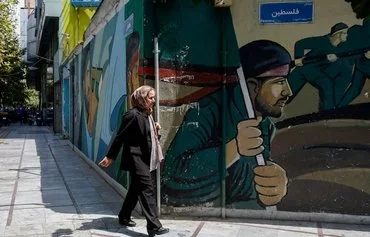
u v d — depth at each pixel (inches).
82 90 565.0
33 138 956.6
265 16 249.6
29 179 403.2
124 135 231.6
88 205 298.0
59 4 1183.6
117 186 338.3
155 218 229.3
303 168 251.3
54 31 1355.8
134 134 231.1
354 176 247.9
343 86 246.4
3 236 231.6
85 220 260.1
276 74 250.4
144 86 236.7
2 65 1014.4
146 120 232.4
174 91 257.1
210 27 254.2
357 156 247.1
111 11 360.5
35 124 1873.8
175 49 256.5
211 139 257.4
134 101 235.3
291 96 249.9
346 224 248.8
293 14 247.4
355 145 247.1
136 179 229.9
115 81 346.3
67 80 912.9
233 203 257.9
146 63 256.7
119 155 332.2
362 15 126.1
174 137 258.7
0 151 666.8
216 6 249.6
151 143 232.1
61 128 1109.1
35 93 3444.9
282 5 248.1
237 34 252.2
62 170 459.5
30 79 2513.5
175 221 253.3
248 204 256.5
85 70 535.2
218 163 257.8
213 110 256.7
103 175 402.6
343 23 244.5
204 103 256.8
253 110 253.3
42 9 1417.3
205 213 259.6
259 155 253.9
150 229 227.6
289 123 251.0
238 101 254.2
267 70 251.0
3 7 776.9
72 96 704.4
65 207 292.4
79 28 784.9
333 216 250.5
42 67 2027.6
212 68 255.1
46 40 1614.2
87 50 518.9
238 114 254.5
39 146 753.0
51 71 1555.1
